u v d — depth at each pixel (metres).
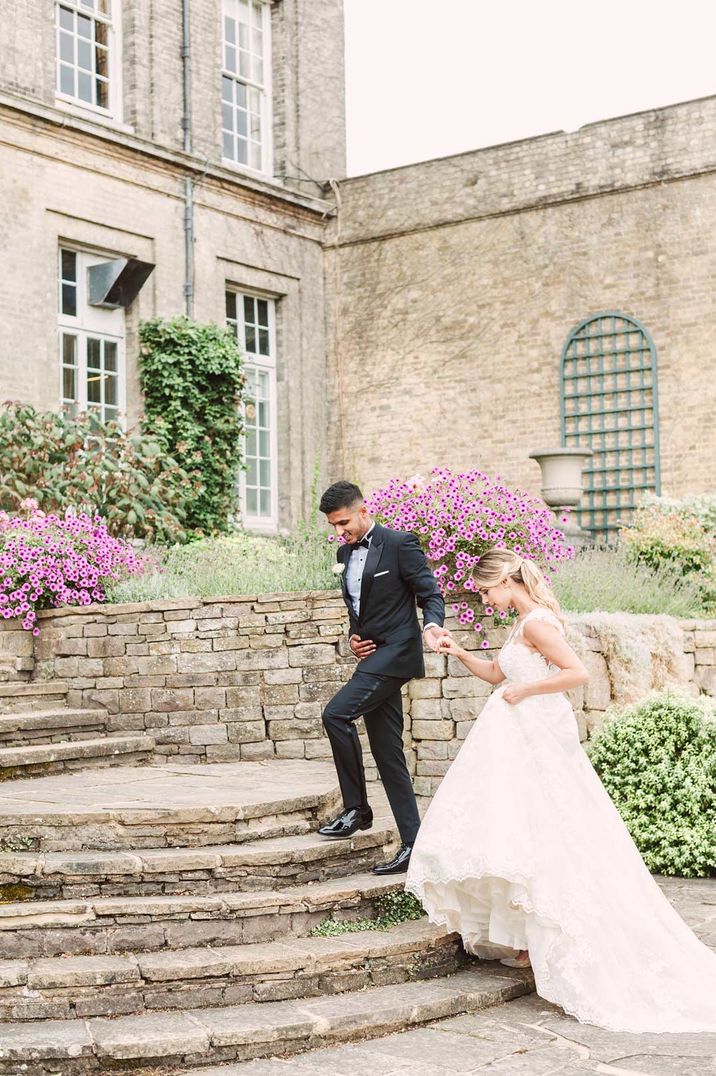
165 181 14.71
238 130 16.53
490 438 15.84
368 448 16.81
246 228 15.91
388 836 5.59
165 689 7.60
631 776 6.93
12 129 12.85
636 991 4.41
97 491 11.26
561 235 15.37
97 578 8.70
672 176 14.57
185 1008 4.39
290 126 16.88
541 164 15.48
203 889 4.93
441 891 4.66
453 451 16.11
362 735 7.45
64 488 11.16
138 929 4.64
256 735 7.45
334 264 17.11
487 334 15.91
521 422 15.62
